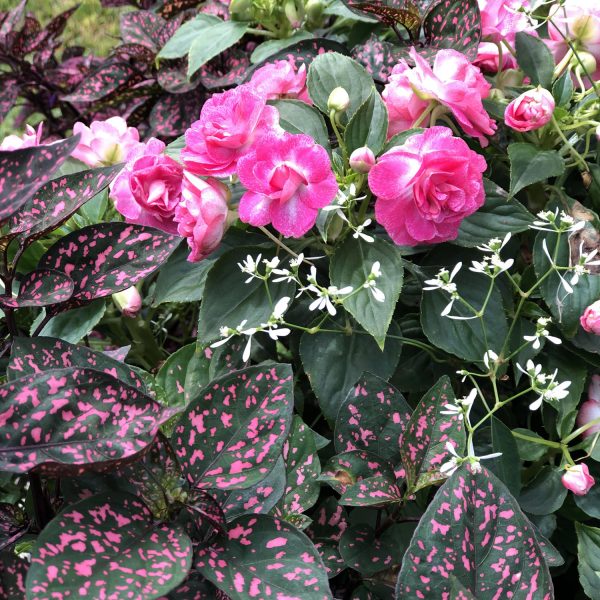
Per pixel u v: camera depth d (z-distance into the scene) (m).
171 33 0.85
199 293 0.55
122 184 0.54
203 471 0.37
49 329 0.53
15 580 0.35
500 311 0.53
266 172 0.47
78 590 0.31
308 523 0.45
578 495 0.53
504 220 0.54
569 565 0.58
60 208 0.41
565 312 0.54
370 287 0.49
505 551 0.36
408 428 0.44
